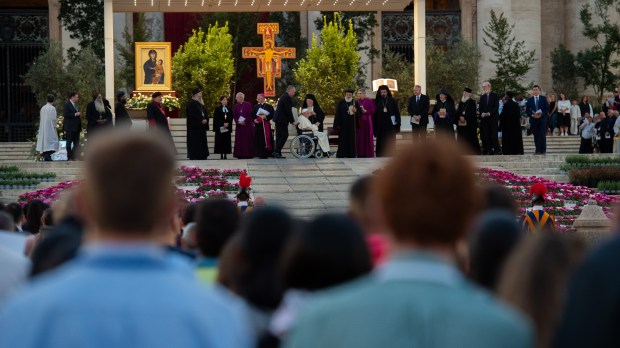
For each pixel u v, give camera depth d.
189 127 41.66
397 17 70.50
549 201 34.22
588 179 38.66
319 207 34.00
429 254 4.34
